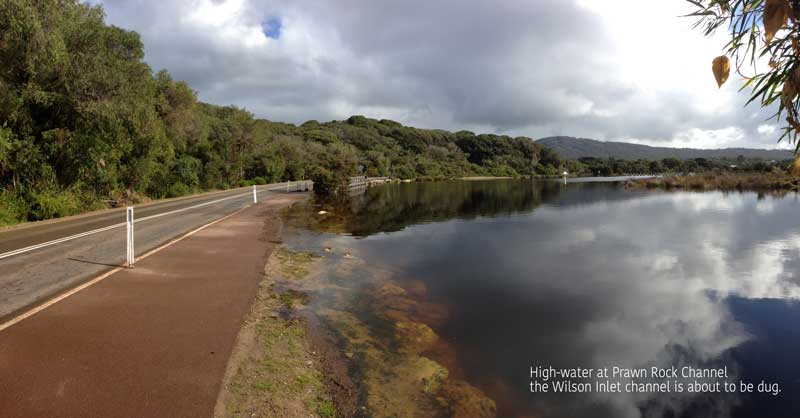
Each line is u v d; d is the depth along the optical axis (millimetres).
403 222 19172
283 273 8688
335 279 8656
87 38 16906
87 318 5211
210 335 4832
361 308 6930
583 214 21938
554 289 8641
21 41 14000
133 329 4914
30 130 16359
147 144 24875
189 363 4121
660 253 12148
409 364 4938
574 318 6996
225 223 15445
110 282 6836
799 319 6922
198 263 8531
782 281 9117
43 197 16484
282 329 5539
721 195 31203
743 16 1331
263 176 57625
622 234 15508
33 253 9164
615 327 6625
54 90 16391
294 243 12711
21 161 15930
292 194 35594
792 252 11875
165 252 9477
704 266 10539
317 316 6332
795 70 1231
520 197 34875
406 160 91062
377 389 4309
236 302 6133
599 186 51219
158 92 30234
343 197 34688
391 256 11555
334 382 4340
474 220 20016
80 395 3469
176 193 32094
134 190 26172
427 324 6422
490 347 5738
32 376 3752
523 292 8398
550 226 17812
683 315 7199
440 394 4355
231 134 47781
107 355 4219
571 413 4250
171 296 6250
